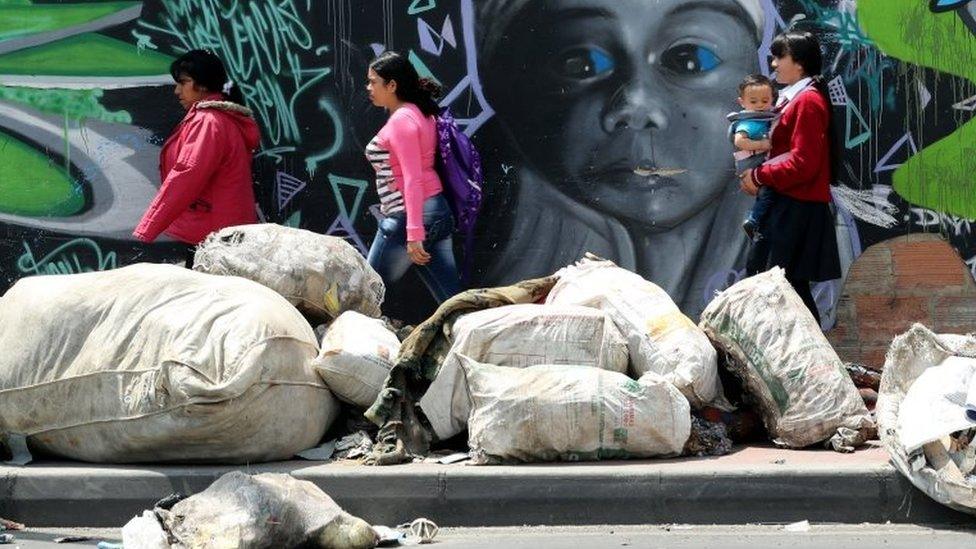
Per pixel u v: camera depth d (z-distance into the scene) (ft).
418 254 33.06
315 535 23.67
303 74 36.09
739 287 29.55
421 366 28.91
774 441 28.86
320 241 31.40
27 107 36.52
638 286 29.94
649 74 35.40
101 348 28.07
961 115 35.09
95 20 36.40
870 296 35.47
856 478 25.86
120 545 24.57
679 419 27.30
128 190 36.47
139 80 36.37
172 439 27.27
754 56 35.24
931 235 35.29
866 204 35.35
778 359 28.73
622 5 35.35
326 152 36.11
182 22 36.27
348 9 35.94
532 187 35.70
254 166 36.19
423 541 24.99
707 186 35.42
